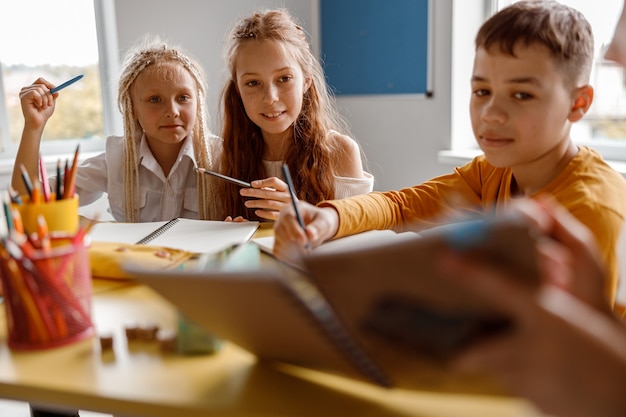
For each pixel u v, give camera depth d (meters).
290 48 1.41
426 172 2.37
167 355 0.62
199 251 0.96
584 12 2.01
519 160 0.89
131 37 2.51
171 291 0.53
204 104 1.53
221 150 1.57
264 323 0.50
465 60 2.23
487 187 1.08
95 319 0.72
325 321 0.46
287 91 1.40
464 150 2.26
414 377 0.48
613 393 0.40
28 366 0.60
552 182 0.87
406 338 0.44
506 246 0.38
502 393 0.47
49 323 0.64
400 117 2.41
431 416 0.50
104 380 0.57
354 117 2.57
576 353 0.40
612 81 1.98
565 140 0.89
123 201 1.52
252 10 2.52
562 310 0.38
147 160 1.49
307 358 0.53
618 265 0.78
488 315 0.40
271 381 0.56
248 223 1.16
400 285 0.41
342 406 0.52
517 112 0.86
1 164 2.34
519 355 0.40
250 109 1.41
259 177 1.53
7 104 2.56
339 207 1.01
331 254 0.43
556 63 0.84
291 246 0.86
